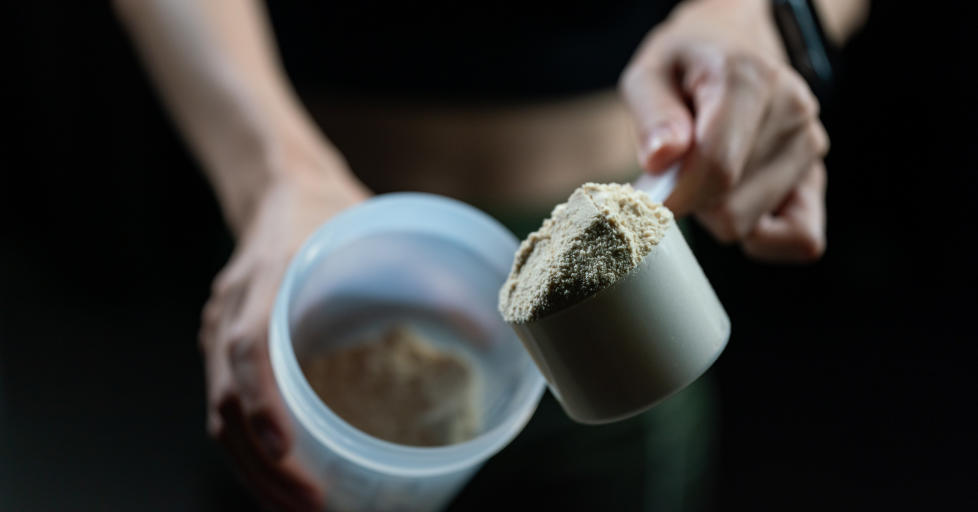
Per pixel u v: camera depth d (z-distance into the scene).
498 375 0.41
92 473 1.10
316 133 0.60
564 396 0.33
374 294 0.42
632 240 0.32
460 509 0.56
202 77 0.54
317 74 0.58
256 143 0.50
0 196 1.46
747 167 0.41
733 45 0.41
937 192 1.35
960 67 1.27
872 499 1.02
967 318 1.30
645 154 0.39
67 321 1.39
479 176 0.59
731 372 1.24
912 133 1.34
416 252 0.42
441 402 0.41
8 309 1.40
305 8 0.56
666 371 0.32
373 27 0.56
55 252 1.48
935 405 1.15
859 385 1.20
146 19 0.57
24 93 1.38
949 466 1.06
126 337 1.37
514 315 0.33
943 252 1.37
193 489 1.08
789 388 1.21
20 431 1.16
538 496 0.57
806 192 0.44
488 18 0.55
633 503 0.58
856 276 1.38
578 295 0.31
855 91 1.33
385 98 0.58
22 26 1.34
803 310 1.35
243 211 0.49
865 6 0.66
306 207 0.44
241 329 0.39
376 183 0.60
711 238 1.38
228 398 0.39
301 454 0.39
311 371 0.40
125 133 1.42
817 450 1.10
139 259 1.48
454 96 0.57
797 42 0.46
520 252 0.34
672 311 0.32
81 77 1.38
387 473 0.36
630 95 0.42
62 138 1.42
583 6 0.55
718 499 1.04
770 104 0.40
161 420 1.20
